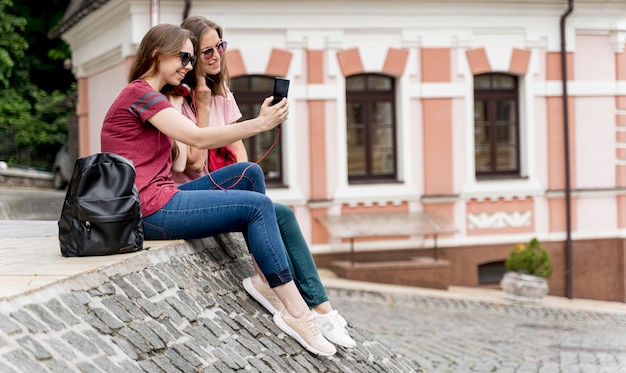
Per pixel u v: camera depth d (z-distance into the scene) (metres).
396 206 19.67
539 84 20.34
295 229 6.42
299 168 19.22
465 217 19.97
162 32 6.07
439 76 19.72
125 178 5.55
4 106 32.06
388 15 19.42
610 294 20.77
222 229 5.95
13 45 32.06
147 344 4.73
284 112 5.80
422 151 19.77
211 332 5.47
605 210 20.77
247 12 18.73
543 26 20.28
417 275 18.64
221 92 7.10
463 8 19.72
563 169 20.53
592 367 11.47
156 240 6.09
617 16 20.59
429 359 11.60
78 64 23.50
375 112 19.73
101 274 5.00
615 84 20.72
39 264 5.21
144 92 5.90
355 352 7.00
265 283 6.41
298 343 6.20
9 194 25.36
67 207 5.47
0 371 3.60
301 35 19.03
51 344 4.07
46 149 32.03
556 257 20.50
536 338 14.03
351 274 18.38
